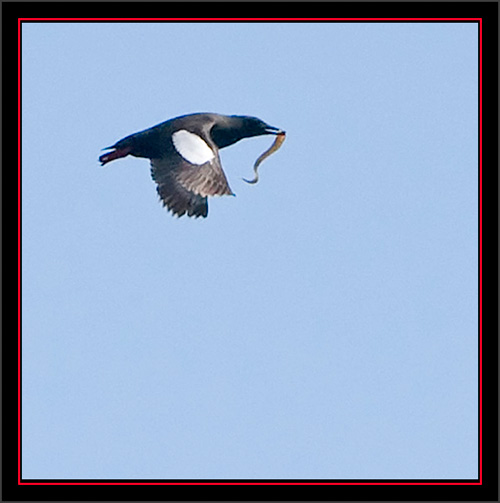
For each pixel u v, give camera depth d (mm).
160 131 16547
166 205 16156
